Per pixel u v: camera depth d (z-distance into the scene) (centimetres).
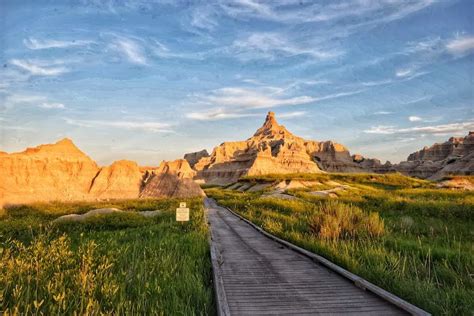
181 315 480
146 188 7150
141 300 502
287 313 508
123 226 1830
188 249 1007
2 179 5500
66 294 512
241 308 532
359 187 7656
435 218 1702
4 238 1213
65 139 7338
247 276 742
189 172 11538
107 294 506
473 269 708
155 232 1463
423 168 17625
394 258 767
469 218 1659
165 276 632
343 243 977
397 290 590
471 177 6719
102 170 7181
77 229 1620
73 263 727
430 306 516
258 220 1981
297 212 2189
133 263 720
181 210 1633
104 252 884
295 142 18575
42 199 5619
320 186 7025
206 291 612
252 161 15712
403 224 1445
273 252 1055
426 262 776
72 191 6394
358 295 596
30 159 6156
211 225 1973
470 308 504
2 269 585
